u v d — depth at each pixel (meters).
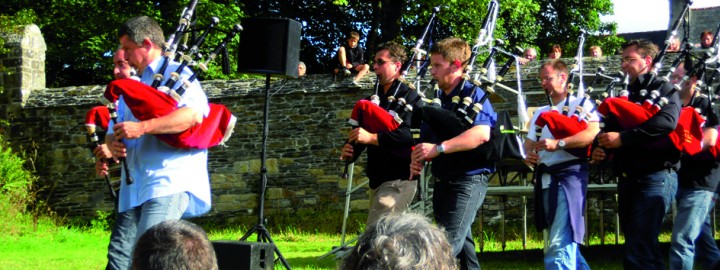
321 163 16.50
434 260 2.07
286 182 16.66
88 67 23.80
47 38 23.17
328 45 26.95
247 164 16.89
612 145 5.67
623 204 5.89
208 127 5.13
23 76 18.05
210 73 22.22
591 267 8.98
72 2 22.67
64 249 12.66
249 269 5.76
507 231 14.48
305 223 16.00
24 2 22.78
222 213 16.94
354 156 6.66
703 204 6.37
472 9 23.48
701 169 6.37
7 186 16.48
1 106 18.09
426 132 5.92
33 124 17.95
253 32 8.22
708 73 7.78
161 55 5.27
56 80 25.20
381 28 23.73
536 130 6.18
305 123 16.62
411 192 6.37
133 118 5.29
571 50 30.33
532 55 15.12
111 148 5.02
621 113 5.72
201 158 5.21
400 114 6.33
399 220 2.14
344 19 26.38
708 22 22.92
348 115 16.38
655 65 5.91
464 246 6.11
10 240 13.90
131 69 6.48
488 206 15.02
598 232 14.06
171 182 5.02
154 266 2.64
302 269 8.80
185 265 2.65
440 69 5.71
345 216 10.06
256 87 16.88
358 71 16.45
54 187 17.73
